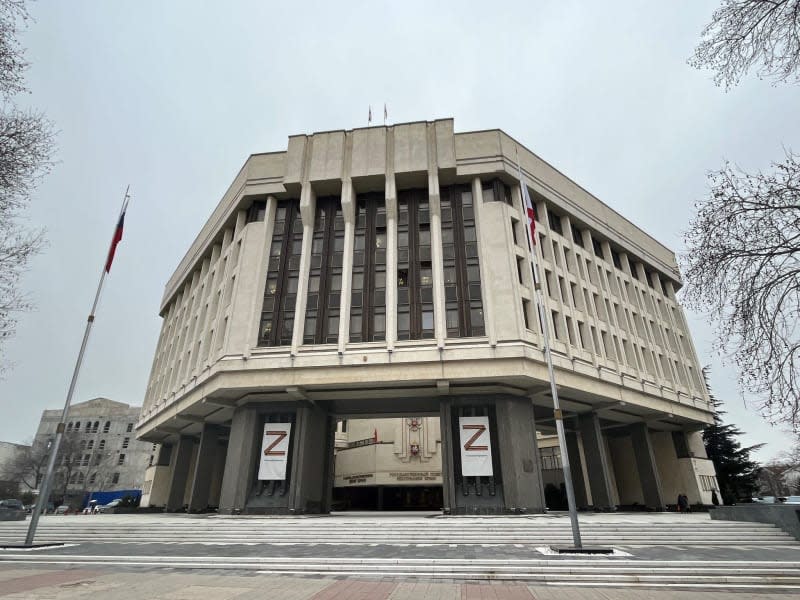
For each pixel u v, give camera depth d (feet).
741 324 42.78
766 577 36.22
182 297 160.97
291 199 115.65
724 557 44.62
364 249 107.04
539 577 36.91
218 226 128.88
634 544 55.36
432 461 148.97
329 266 106.93
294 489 92.12
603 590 32.96
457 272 101.40
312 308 103.45
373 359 92.53
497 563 40.68
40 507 55.67
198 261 143.95
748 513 65.05
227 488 96.27
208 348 115.65
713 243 43.04
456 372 89.71
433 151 107.55
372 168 107.45
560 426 52.26
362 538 58.75
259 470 95.35
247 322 101.40
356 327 99.71
